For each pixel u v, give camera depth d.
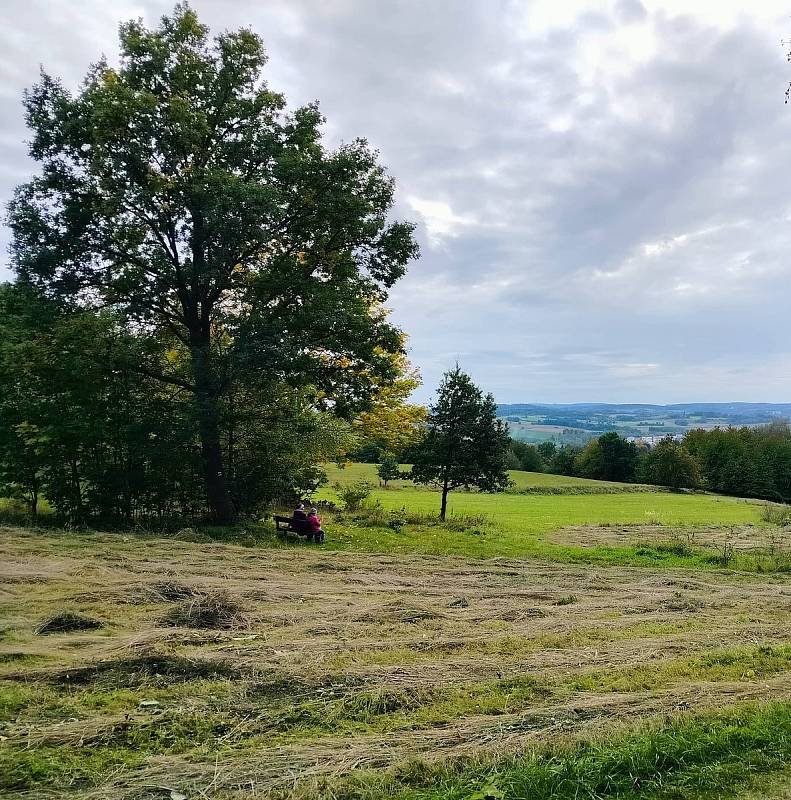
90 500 16.95
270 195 15.52
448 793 3.55
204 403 16.38
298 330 17.16
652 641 7.57
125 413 17.20
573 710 5.04
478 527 22.39
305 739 4.45
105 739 4.26
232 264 17.17
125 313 17.12
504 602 9.74
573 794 3.61
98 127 16.08
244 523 17.64
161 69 17.31
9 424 16.91
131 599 8.16
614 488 60.59
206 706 4.88
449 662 6.27
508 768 3.96
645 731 4.50
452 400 25.44
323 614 8.06
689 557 17.34
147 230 17.08
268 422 19.23
